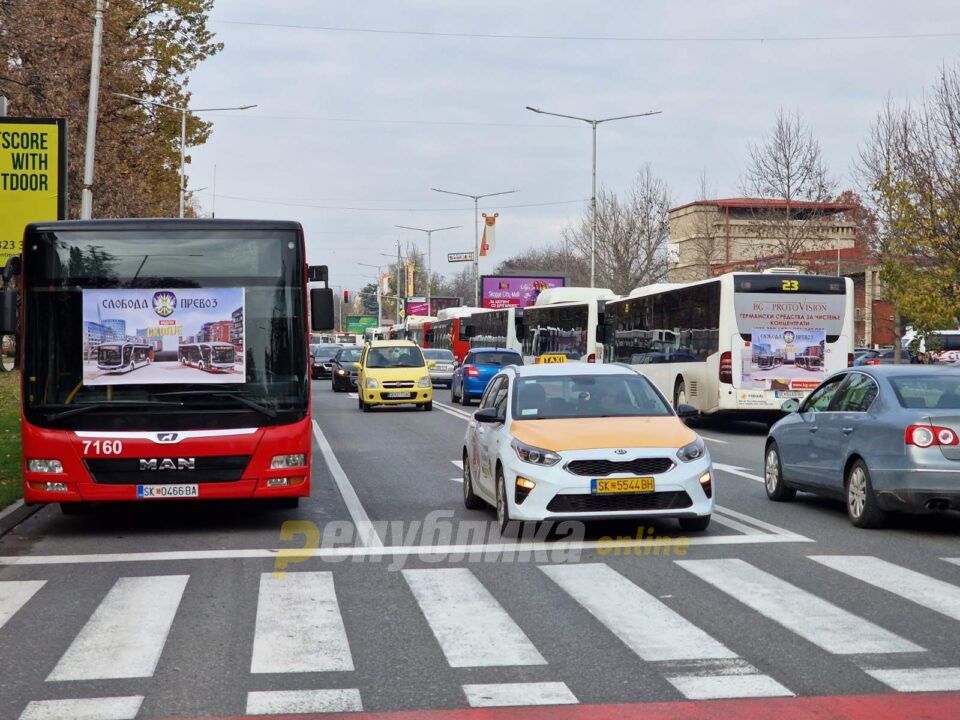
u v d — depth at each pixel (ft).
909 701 18.95
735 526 38.50
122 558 33.55
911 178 111.04
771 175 169.27
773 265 183.32
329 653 22.40
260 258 38.50
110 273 37.86
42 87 112.16
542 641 23.24
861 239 167.43
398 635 23.84
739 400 82.43
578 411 38.81
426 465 60.18
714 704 18.90
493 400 42.47
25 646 23.24
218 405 37.70
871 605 26.32
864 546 34.50
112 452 37.04
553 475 35.01
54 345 37.45
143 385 37.52
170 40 163.94
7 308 38.04
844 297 82.84
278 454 37.76
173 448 37.19
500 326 172.35
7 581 30.14
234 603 27.07
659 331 99.04
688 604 26.55
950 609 25.88
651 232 214.69
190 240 38.22
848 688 19.74
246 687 20.13
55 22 115.65
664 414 38.88
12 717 18.58
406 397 109.81
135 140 155.33
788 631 23.90
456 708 18.83
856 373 40.81
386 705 19.02
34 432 37.04
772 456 45.52
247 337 38.09
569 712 18.54
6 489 46.37
